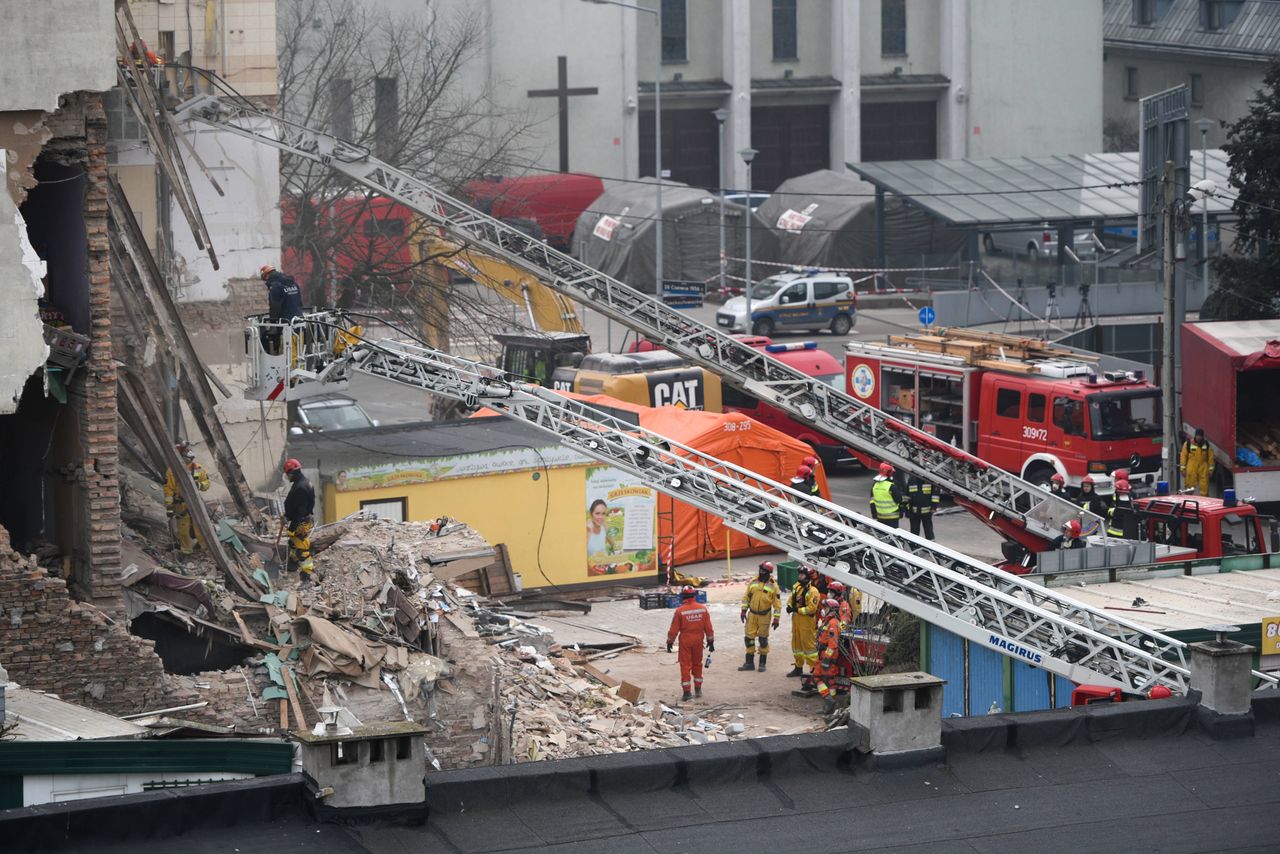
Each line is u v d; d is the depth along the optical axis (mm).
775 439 109375
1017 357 126500
